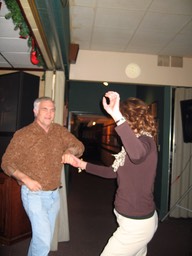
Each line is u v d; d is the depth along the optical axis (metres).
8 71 3.81
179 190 4.36
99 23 3.15
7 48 2.96
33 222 1.97
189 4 2.64
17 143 2.00
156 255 2.93
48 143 2.10
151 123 1.47
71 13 2.91
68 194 6.00
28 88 3.28
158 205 4.54
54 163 2.11
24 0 1.53
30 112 3.37
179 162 4.37
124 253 1.41
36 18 1.74
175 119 4.39
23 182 1.93
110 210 4.77
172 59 4.27
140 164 1.38
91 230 3.69
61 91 3.05
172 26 3.17
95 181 8.10
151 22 3.08
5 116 3.11
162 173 4.38
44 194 2.03
